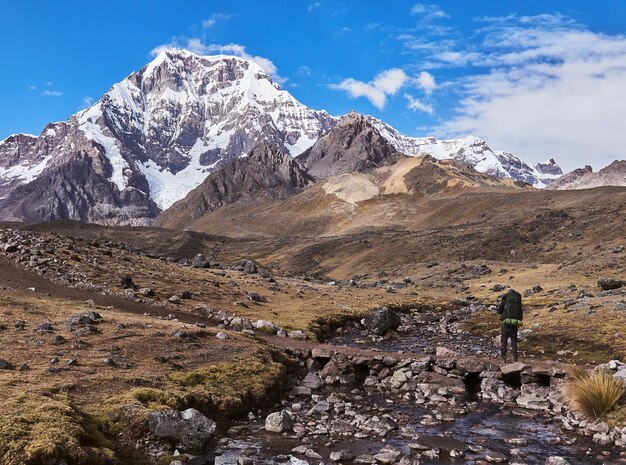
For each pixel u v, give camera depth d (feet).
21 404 57.67
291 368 106.73
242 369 89.35
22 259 170.40
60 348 87.25
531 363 99.04
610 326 137.49
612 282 238.07
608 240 603.26
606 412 73.41
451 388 95.50
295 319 171.01
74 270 173.37
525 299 252.21
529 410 82.43
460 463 58.59
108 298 150.82
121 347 92.32
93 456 51.06
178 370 83.41
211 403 73.20
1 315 106.93
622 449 63.93
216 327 135.03
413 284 414.21
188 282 206.08
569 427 72.18
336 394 90.12
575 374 86.28
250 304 190.60
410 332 183.42
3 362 73.56
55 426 52.95
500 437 68.39
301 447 61.26
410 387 97.14
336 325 183.83
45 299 132.36
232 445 62.85
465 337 168.86
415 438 67.21
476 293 320.09
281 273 499.92
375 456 59.00
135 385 72.79
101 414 61.16
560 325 149.79
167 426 59.47
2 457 46.26
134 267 209.77
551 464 57.82
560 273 347.15
